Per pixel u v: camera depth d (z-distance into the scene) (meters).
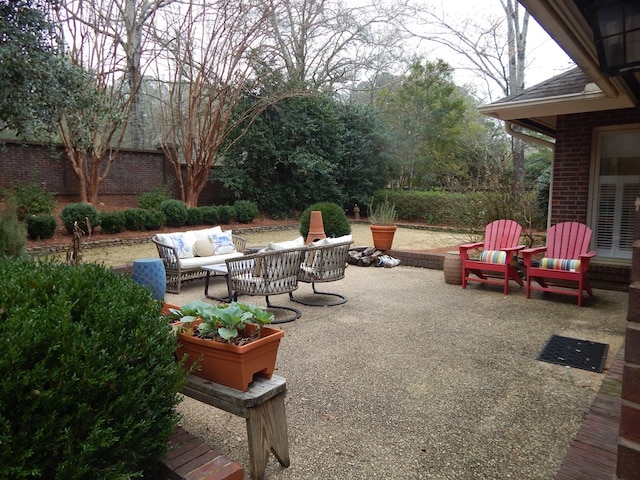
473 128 20.50
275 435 1.94
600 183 5.96
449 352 3.54
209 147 13.36
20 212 9.27
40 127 6.02
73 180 11.85
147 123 17.31
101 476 1.32
